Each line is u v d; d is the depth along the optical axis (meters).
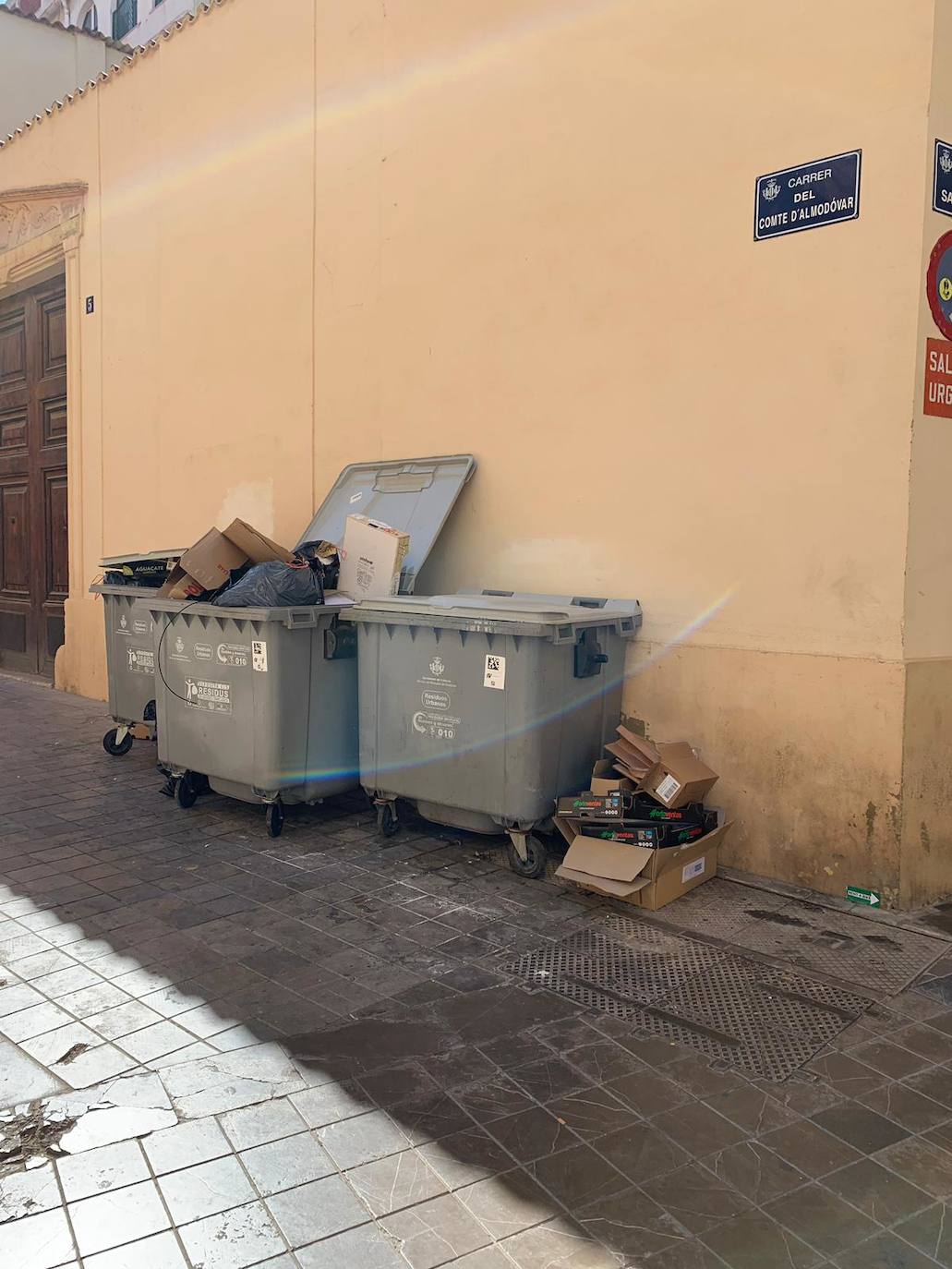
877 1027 3.26
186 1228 2.29
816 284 4.34
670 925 4.09
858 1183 2.47
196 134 7.96
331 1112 2.76
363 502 6.35
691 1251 2.24
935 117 4.02
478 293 5.84
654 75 4.89
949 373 4.21
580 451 5.34
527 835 4.68
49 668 10.71
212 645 5.45
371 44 6.44
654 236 4.94
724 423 4.70
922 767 4.23
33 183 10.05
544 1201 2.40
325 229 6.86
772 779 4.56
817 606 4.39
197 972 3.66
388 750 5.09
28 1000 3.43
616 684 5.04
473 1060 3.04
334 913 4.23
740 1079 2.95
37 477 10.68
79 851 5.07
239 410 7.70
